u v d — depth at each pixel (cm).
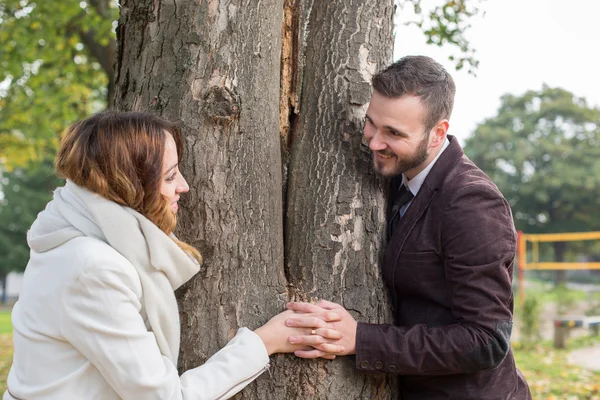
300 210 230
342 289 225
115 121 179
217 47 216
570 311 1338
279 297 219
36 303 171
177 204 211
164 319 182
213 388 181
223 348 197
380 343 207
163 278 181
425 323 223
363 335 209
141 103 222
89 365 168
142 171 177
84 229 173
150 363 168
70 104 1100
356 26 239
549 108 3891
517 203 3847
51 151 1379
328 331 205
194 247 214
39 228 179
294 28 245
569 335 998
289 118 245
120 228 174
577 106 3869
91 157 174
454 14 513
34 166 1337
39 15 862
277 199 226
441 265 218
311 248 226
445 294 218
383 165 219
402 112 207
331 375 216
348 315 213
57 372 169
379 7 245
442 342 204
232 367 188
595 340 993
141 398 166
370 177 234
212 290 213
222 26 216
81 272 164
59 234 173
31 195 3369
